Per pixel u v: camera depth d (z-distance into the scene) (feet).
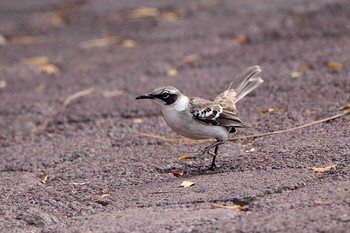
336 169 31.53
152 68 56.80
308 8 69.26
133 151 39.09
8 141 43.47
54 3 86.02
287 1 73.56
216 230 25.71
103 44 66.08
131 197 31.24
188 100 33.73
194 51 60.18
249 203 28.84
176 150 38.22
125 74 56.08
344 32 59.93
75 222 28.86
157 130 42.65
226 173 33.32
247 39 61.77
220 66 55.52
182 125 33.45
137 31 69.10
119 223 27.81
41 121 47.32
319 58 53.31
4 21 78.07
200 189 31.07
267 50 57.82
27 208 30.71
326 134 37.09
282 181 30.68
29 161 38.75
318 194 28.58
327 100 43.32
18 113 49.34
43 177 36.19
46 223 29.27
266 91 47.52
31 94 53.67
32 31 73.20
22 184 34.91
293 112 41.98
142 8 78.02
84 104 49.93
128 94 51.13
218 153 36.63
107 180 34.32
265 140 37.91
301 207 27.32
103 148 40.47
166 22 71.15
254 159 34.63
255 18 68.23
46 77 58.08
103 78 55.67
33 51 65.62
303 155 33.91
